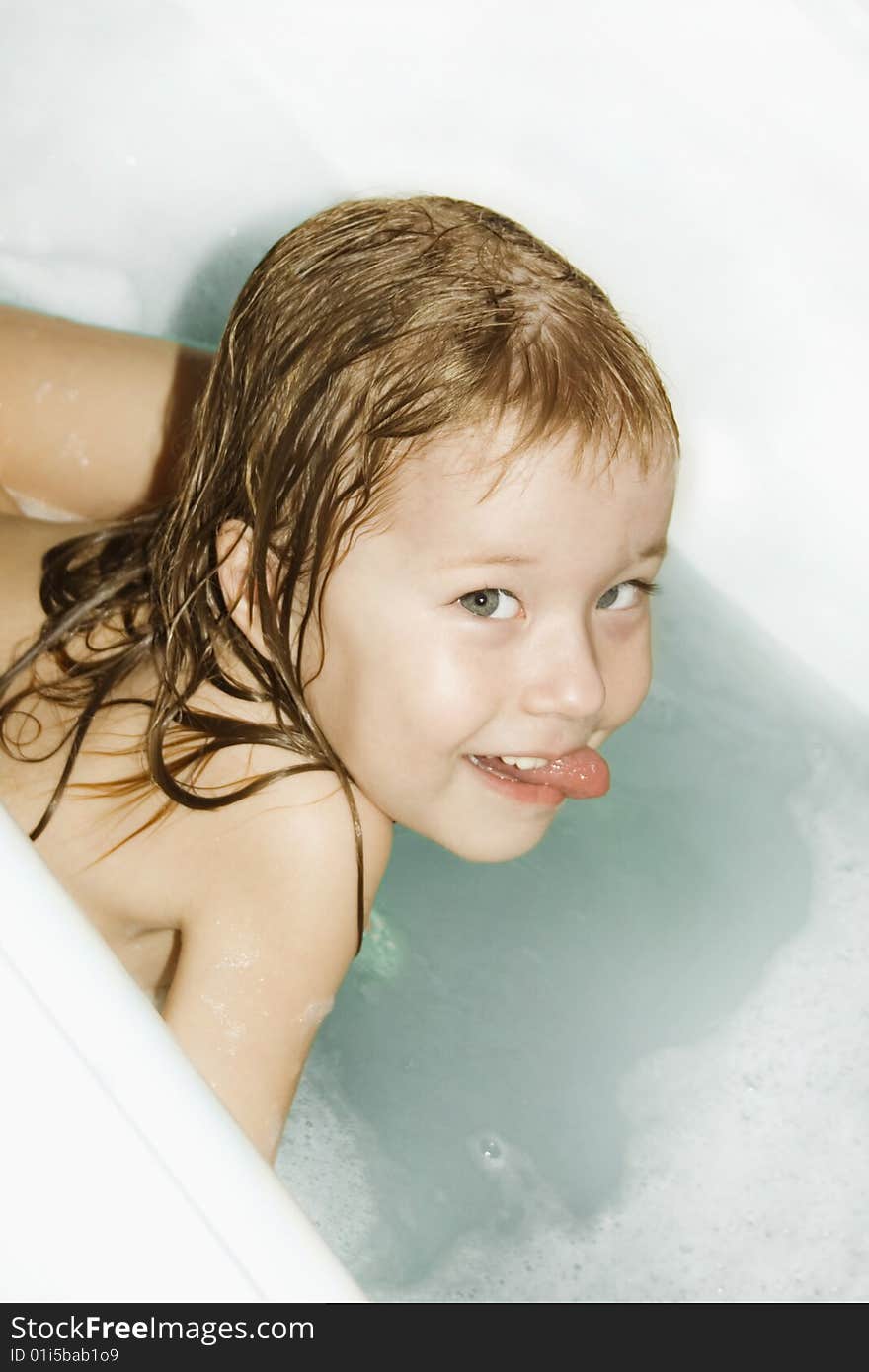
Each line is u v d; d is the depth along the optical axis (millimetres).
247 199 1347
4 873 597
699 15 1186
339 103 1311
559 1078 1027
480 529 738
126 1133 549
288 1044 828
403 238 812
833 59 1160
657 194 1218
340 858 836
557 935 1094
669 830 1147
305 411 782
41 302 1335
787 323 1195
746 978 1086
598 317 784
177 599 881
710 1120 1022
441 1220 953
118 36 1348
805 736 1188
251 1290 530
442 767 803
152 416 1103
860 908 1125
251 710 859
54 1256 531
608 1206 975
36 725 893
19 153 1363
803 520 1205
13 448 1107
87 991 575
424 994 1054
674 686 1198
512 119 1260
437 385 743
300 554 789
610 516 753
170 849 844
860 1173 1007
